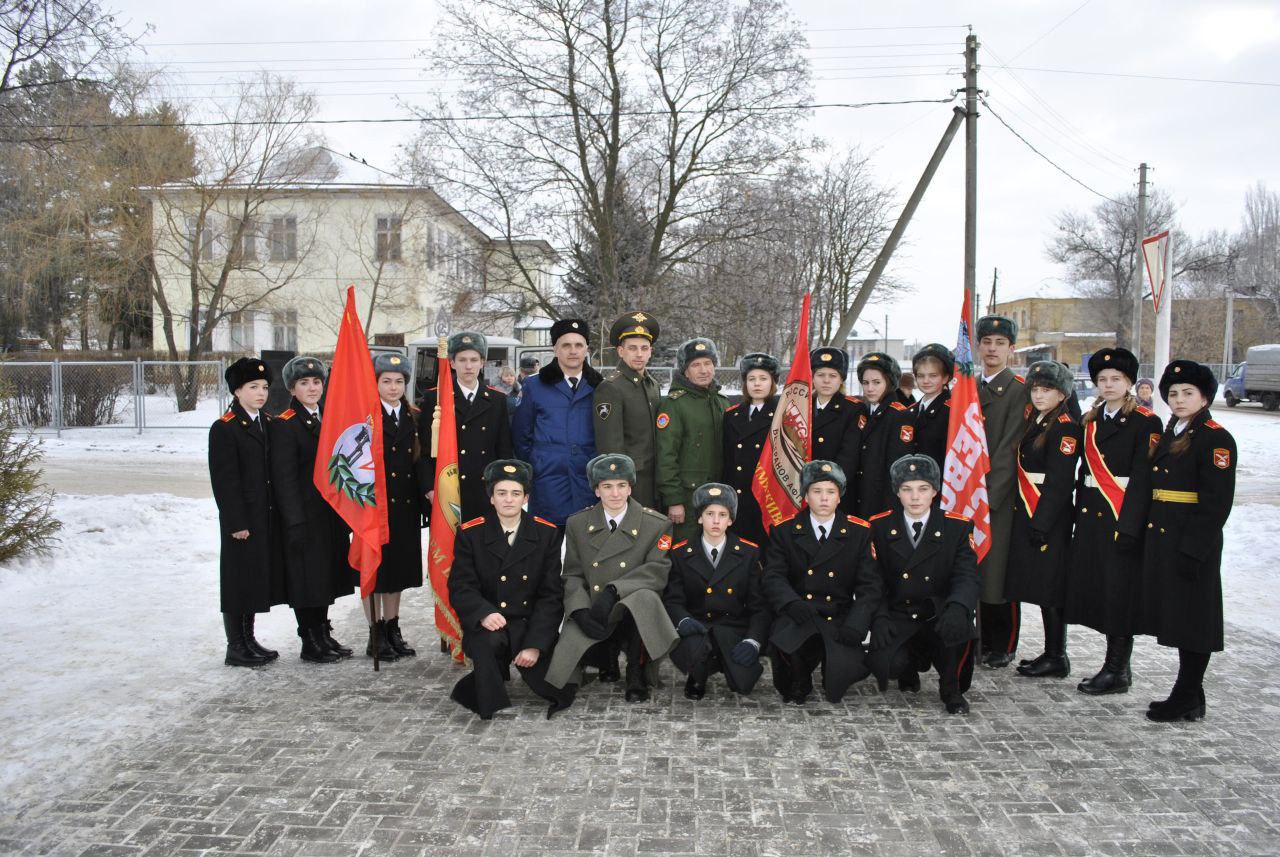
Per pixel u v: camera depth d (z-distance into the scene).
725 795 3.69
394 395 5.60
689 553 5.05
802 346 5.45
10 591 6.85
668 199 20.27
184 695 4.84
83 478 13.59
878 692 5.00
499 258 20.52
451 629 5.27
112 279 24.41
